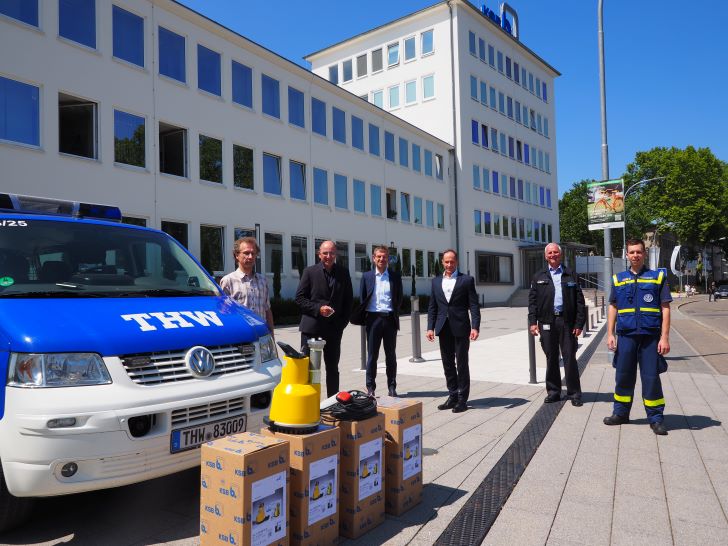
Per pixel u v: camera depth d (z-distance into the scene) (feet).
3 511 10.86
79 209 16.65
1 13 49.90
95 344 10.94
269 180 81.71
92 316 11.71
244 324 13.75
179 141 67.82
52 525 11.80
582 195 247.91
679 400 24.07
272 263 80.94
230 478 9.14
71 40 55.62
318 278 20.54
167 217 64.95
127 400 10.69
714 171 219.82
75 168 55.26
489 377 30.63
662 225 226.58
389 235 108.68
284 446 9.74
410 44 133.80
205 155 70.69
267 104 81.51
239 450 9.21
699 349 44.45
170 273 15.69
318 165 90.68
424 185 120.37
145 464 10.85
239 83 76.64
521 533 11.50
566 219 248.73
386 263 23.59
